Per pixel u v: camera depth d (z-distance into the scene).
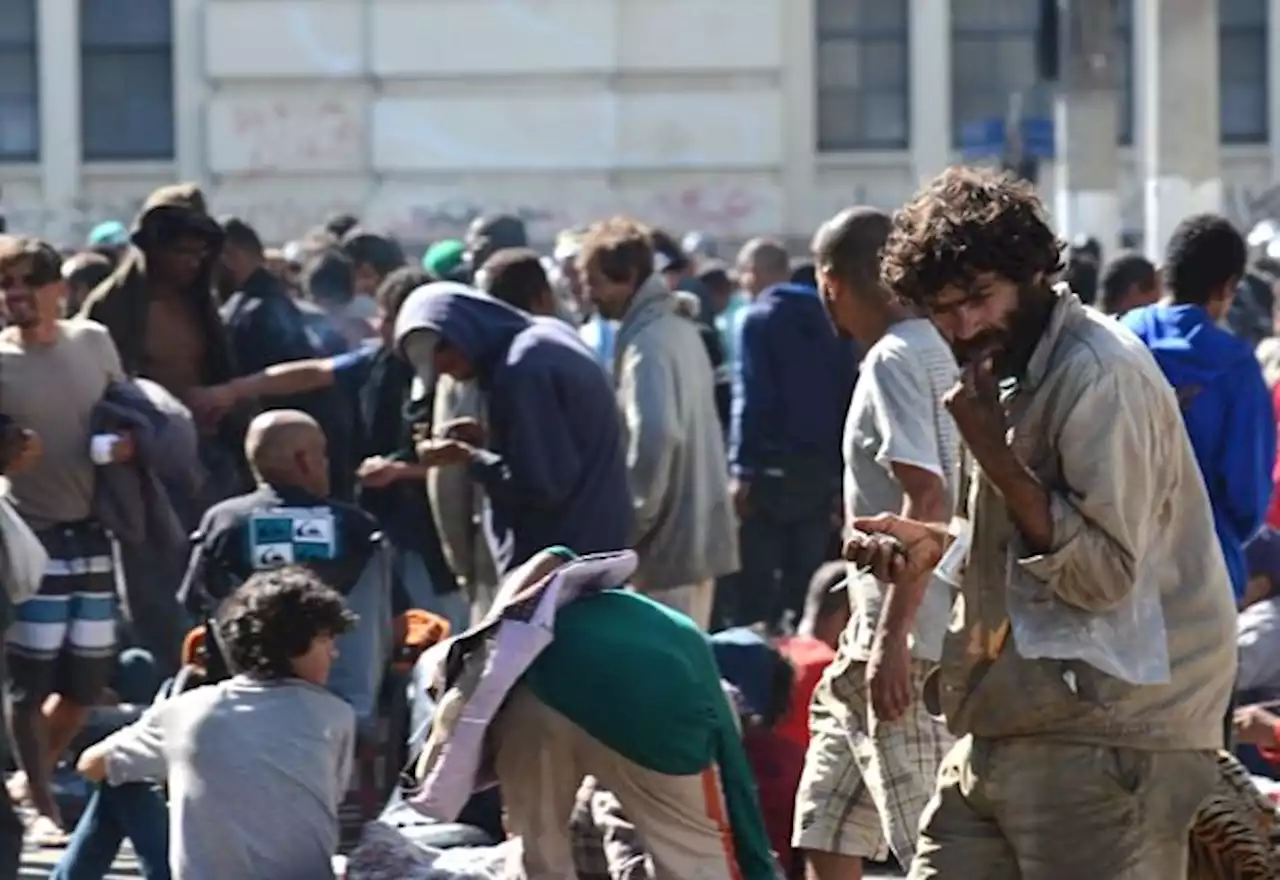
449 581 23.33
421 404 21.98
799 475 26.16
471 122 63.31
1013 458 10.95
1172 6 40.41
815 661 18.16
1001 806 11.43
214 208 63.62
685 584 21.33
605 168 63.47
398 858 16.50
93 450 20.23
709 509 21.44
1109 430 10.95
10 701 20.19
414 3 63.34
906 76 64.81
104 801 17.23
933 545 12.02
